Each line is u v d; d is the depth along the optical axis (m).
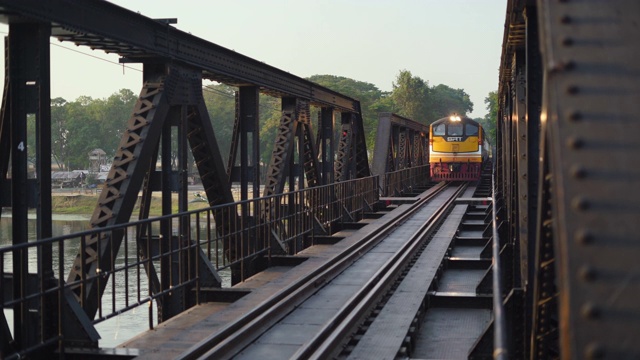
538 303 3.76
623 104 1.91
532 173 6.77
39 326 7.46
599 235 1.80
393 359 7.73
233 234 12.16
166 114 10.91
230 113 96.44
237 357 7.95
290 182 18.28
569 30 2.04
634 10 2.04
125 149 10.05
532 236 6.62
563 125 1.92
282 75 16.80
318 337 8.30
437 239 18.66
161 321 10.41
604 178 1.85
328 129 22.36
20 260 7.60
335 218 20.45
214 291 10.45
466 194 37.00
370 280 11.92
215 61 12.84
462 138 42.66
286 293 10.83
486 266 14.16
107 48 9.98
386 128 33.34
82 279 7.52
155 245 11.02
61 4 8.03
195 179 77.56
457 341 9.03
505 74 12.90
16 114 7.76
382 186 30.95
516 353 7.33
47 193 7.79
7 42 7.76
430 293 10.99
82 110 99.75
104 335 21.08
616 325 1.74
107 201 9.48
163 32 10.74
